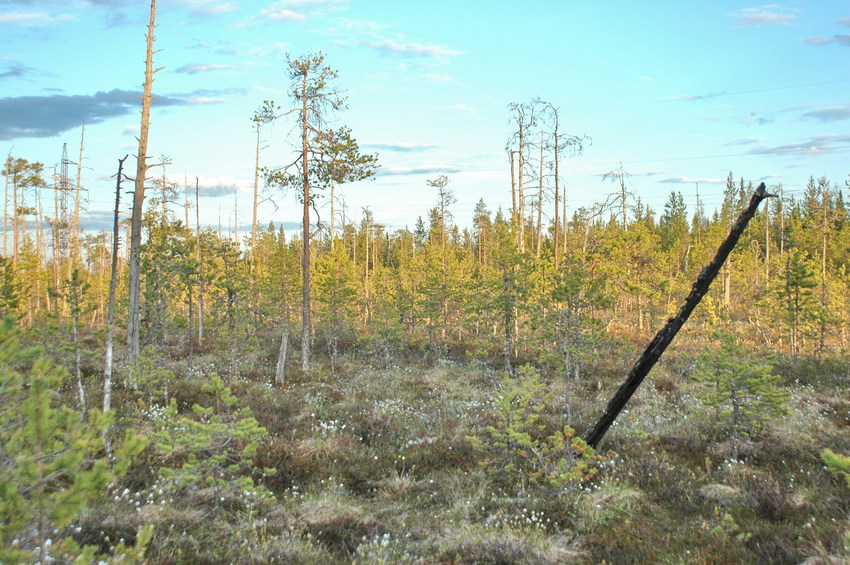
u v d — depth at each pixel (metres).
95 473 4.57
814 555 6.90
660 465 11.40
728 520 8.37
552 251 32.31
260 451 11.98
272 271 32.25
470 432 14.48
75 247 39.75
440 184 46.34
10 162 37.09
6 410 4.98
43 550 4.37
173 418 13.87
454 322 32.84
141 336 24.86
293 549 7.62
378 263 59.53
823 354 25.28
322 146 22.66
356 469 11.91
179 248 22.39
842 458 5.69
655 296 35.09
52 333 14.02
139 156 19.55
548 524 8.96
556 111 29.62
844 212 47.91
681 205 86.75
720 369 13.22
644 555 7.61
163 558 6.69
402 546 8.20
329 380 22.20
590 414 16.34
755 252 52.44
